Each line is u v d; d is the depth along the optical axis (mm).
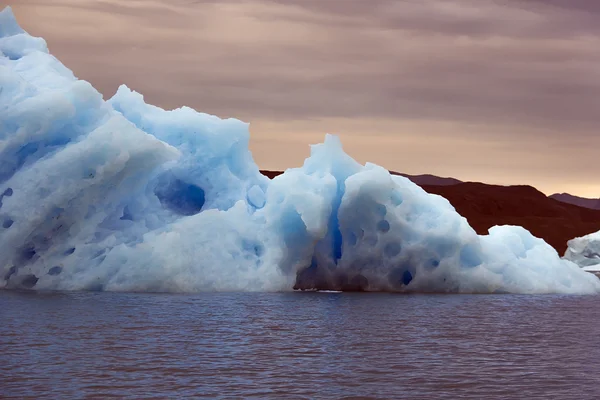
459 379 18500
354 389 17281
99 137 37812
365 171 40531
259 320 28391
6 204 37344
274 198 40656
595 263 108062
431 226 41375
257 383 17656
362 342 23922
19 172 38188
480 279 41750
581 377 18891
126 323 26578
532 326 28844
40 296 34625
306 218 39531
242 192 42625
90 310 29906
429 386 17703
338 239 42625
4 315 27953
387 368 19688
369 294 39906
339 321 28766
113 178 38656
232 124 43344
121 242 39031
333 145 43094
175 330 25328
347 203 40469
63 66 44094
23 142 38344
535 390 17453
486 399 16594
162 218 40969
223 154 43094
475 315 31938
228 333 25062
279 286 39656
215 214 39750
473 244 41844
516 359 21328
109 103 44719
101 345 22031
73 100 39844
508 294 42031
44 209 37344
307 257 40969
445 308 34188
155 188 42938
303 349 22297
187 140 43375
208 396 16359
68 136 39750
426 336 25578
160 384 17312
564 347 23719
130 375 18125
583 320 31031
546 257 45469
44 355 20297
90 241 38875
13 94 39250
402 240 40938
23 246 37938
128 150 38000
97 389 16719
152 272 37688
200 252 38875
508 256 43688
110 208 39250
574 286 44656
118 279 37812
